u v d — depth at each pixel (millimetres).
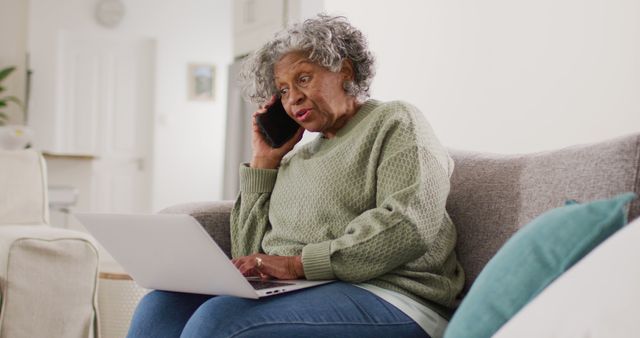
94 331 2461
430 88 2865
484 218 1633
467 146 2682
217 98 8203
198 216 1975
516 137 2469
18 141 4367
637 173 1333
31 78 7609
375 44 3145
